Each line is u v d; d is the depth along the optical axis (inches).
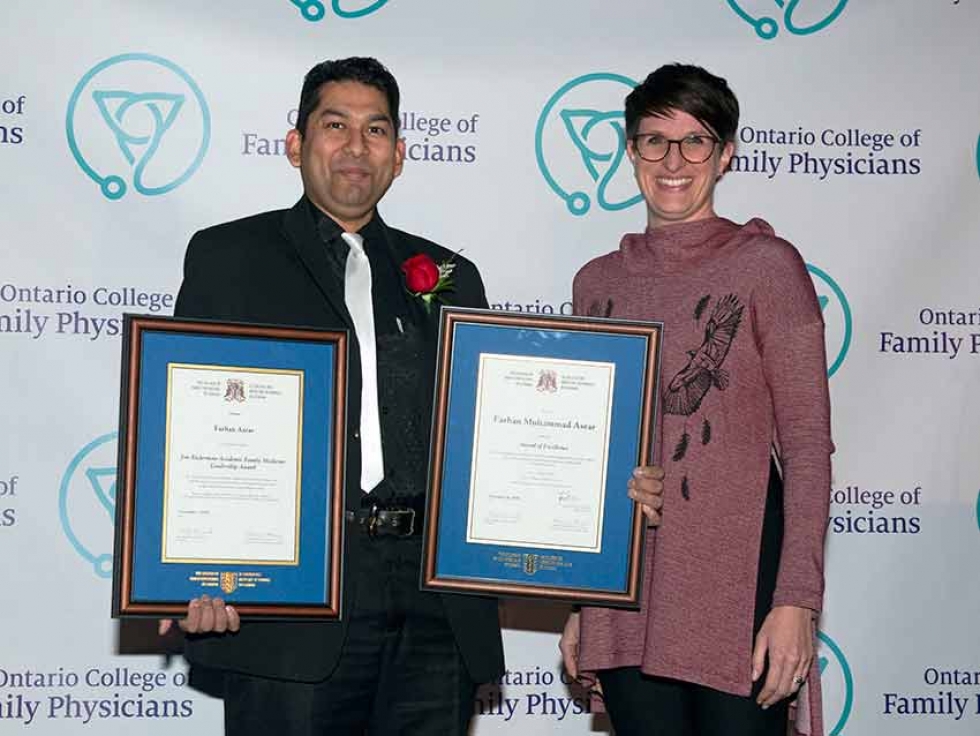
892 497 123.5
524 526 90.0
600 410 90.2
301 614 85.7
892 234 124.3
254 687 88.2
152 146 117.7
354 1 119.9
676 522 87.8
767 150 123.6
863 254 124.1
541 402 90.4
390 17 120.3
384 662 89.8
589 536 90.0
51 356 116.2
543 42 121.8
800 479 85.4
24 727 115.1
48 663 115.6
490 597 93.0
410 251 96.8
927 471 123.8
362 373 89.7
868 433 123.5
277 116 119.1
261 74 119.0
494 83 121.3
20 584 115.3
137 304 117.5
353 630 87.6
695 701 89.5
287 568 86.4
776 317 86.6
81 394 116.5
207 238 92.1
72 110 116.6
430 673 90.7
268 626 86.9
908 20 124.7
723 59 123.5
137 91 117.6
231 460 86.1
